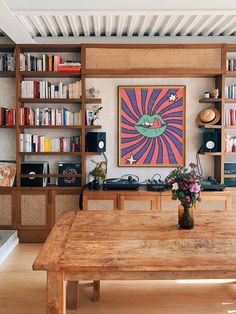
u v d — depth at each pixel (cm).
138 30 477
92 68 464
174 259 197
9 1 350
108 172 500
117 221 283
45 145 478
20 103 474
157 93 491
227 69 473
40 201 470
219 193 447
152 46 462
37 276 360
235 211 320
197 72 462
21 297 313
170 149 496
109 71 462
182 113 492
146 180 500
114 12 356
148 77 490
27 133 494
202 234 247
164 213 312
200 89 495
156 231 254
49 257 200
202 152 481
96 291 301
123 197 447
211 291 325
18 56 463
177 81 494
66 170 484
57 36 484
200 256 202
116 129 496
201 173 500
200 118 480
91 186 460
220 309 290
